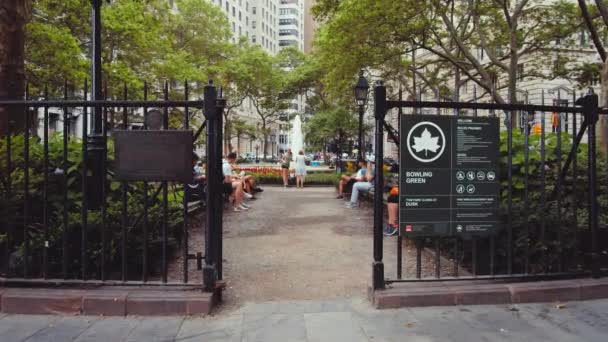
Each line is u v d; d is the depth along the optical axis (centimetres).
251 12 8862
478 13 1788
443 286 459
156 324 394
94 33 547
